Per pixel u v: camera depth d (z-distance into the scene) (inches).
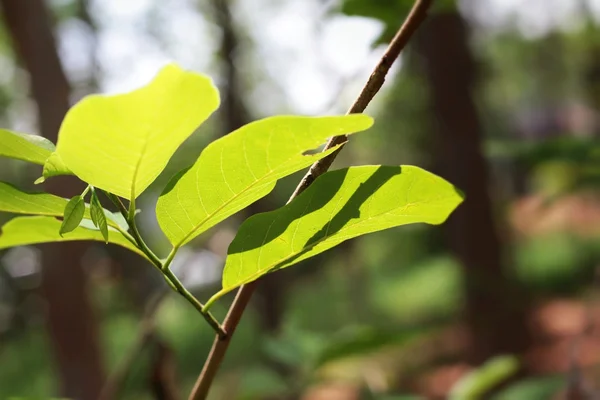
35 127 144.7
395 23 59.1
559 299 259.3
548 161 79.4
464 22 204.8
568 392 82.2
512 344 207.3
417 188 26.3
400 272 412.2
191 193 24.7
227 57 247.8
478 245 213.3
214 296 28.6
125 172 21.0
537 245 348.5
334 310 351.9
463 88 203.3
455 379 200.7
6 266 269.3
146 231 159.2
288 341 89.3
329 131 21.1
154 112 17.3
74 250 153.3
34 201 28.2
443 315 292.2
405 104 303.3
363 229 28.3
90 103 16.7
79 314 153.1
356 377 90.0
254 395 94.6
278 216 27.0
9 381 256.5
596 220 371.2
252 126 21.0
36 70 138.9
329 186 26.6
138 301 226.2
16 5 136.9
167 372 56.6
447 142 208.8
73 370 152.8
